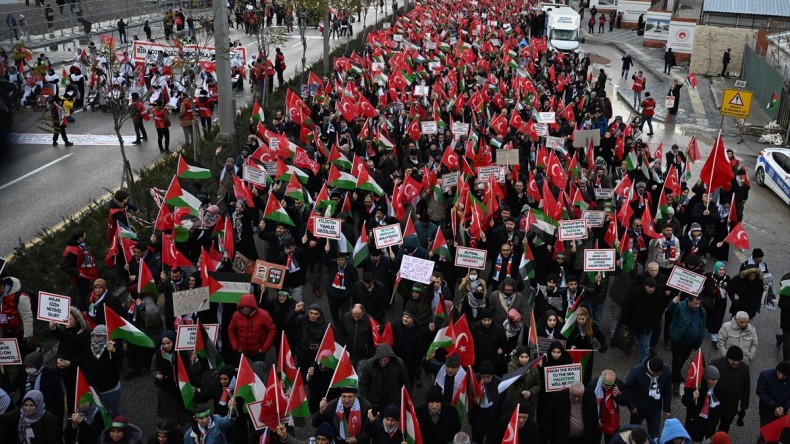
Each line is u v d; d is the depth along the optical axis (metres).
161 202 17.08
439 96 28.64
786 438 9.35
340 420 9.24
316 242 14.84
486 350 11.02
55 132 26.72
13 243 18.41
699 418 10.49
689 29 51.12
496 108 27.23
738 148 30.97
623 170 20.59
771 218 22.75
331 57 40.53
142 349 12.42
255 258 15.34
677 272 12.30
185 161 16.89
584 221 14.59
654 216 20.14
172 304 12.50
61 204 21.20
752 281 13.53
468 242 15.37
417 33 45.06
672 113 36.19
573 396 9.41
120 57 37.34
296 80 35.59
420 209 17.95
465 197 16.36
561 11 55.50
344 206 16.36
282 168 18.11
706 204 17.19
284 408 9.01
